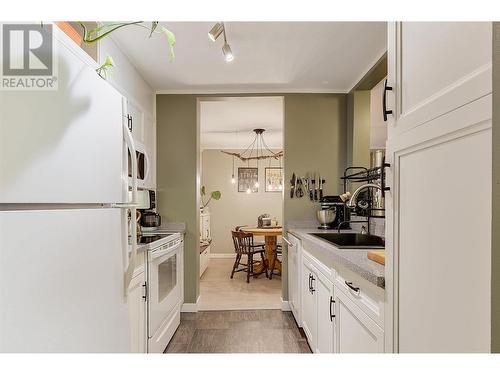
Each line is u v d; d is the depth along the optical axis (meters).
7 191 0.61
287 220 3.13
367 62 2.48
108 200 1.00
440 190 0.71
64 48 0.77
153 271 2.00
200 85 2.99
